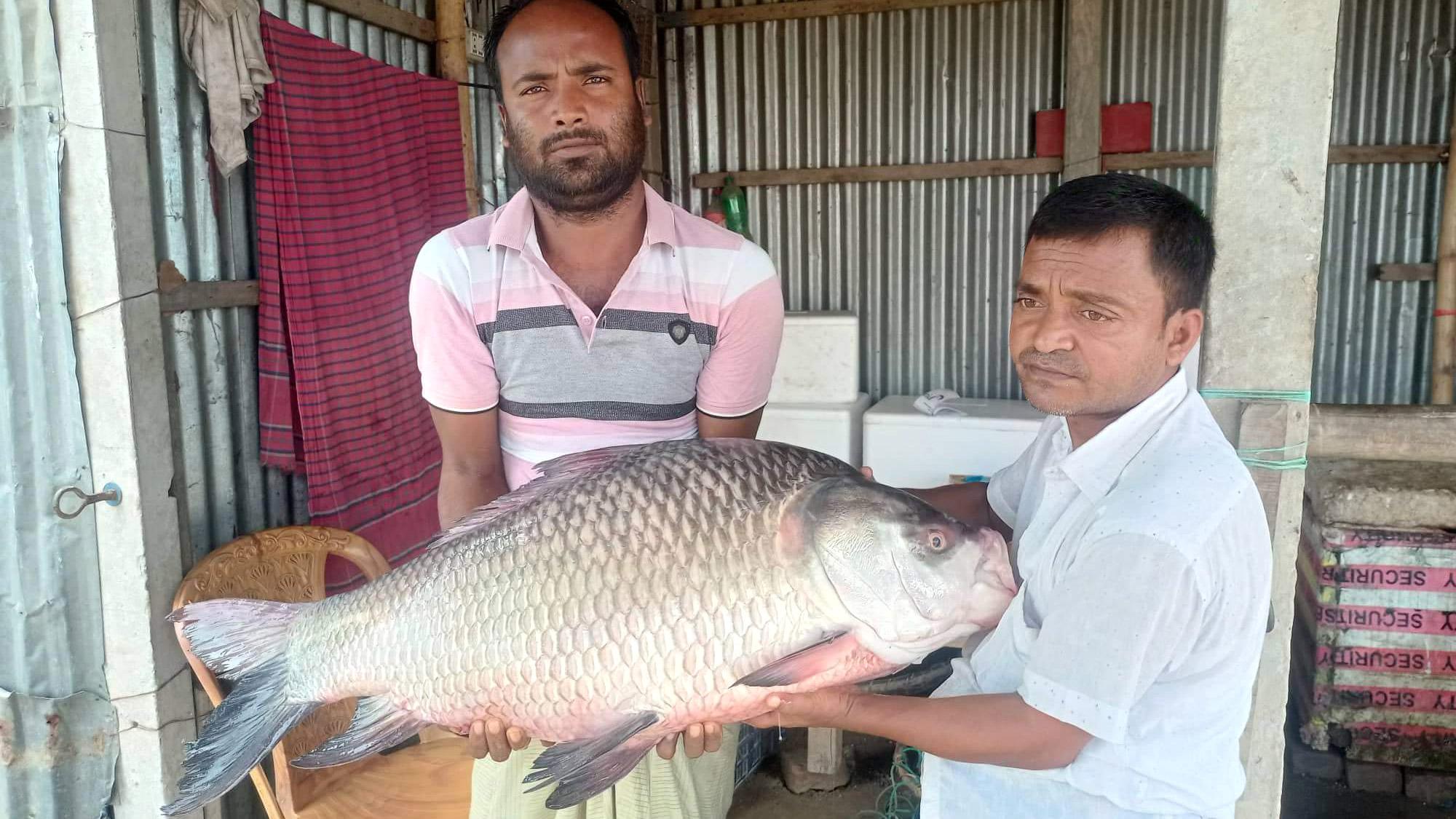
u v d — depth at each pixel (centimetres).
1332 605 332
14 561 236
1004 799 135
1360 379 472
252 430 293
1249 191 186
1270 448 188
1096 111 462
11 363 230
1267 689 197
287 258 290
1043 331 124
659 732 132
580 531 133
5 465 232
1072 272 121
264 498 299
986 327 500
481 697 137
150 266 236
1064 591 119
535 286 166
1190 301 124
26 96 221
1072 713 116
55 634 238
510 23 154
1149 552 114
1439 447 332
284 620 154
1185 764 123
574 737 135
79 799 243
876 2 485
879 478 420
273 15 288
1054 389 126
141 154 233
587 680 131
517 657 134
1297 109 181
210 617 156
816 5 490
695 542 128
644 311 167
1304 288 185
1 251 226
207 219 273
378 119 327
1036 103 480
